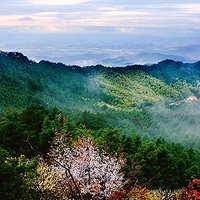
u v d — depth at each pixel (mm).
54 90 119125
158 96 166875
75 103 112812
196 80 197000
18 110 69875
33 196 11398
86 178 13562
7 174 11375
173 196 20812
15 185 11320
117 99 144875
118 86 171750
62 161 13914
